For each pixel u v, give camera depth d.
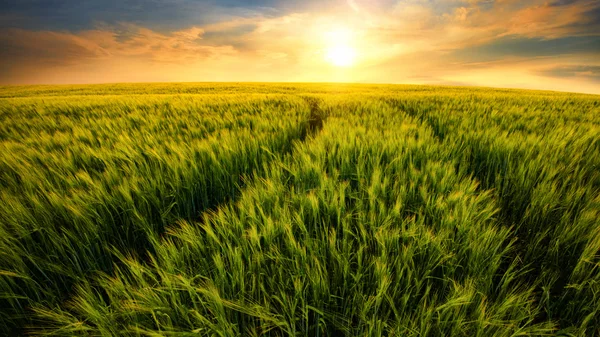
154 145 3.18
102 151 3.06
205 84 30.91
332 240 1.45
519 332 1.06
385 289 1.17
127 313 1.12
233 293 1.24
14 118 6.51
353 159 2.74
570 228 1.68
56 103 8.96
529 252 1.71
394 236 1.45
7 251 1.48
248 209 1.81
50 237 1.65
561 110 6.80
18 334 1.38
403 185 1.98
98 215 1.85
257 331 1.22
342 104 8.15
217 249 1.45
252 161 3.06
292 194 1.94
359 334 1.13
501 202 2.36
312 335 1.24
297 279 1.22
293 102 8.34
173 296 1.15
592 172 2.54
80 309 1.29
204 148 2.91
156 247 1.55
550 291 1.48
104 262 1.76
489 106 6.92
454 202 1.80
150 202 2.16
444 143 3.23
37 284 1.50
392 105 8.27
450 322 1.10
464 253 1.45
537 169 2.46
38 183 2.19
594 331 1.21
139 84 32.66
